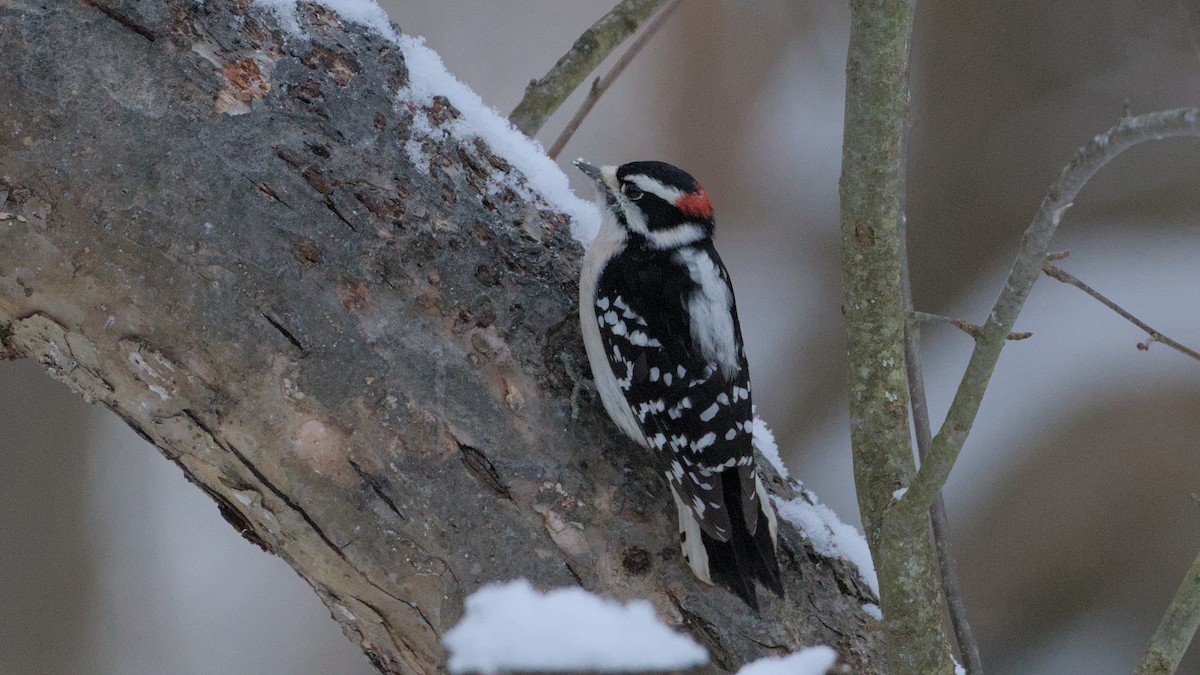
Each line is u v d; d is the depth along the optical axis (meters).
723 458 6.71
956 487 14.91
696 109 17.23
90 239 5.37
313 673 15.02
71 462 14.57
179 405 5.57
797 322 16.48
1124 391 14.78
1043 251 4.52
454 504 5.72
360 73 5.95
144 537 14.96
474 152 6.39
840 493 15.39
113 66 5.39
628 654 5.84
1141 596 14.00
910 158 16.34
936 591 5.72
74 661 14.48
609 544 5.98
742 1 17.09
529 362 6.06
